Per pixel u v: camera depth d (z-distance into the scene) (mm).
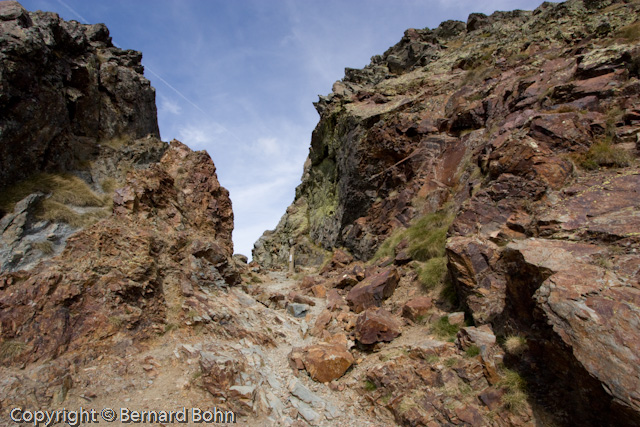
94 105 15078
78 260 9922
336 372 8984
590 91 11945
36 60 11281
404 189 18703
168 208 13852
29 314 8180
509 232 9305
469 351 7742
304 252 28875
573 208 8492
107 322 9062
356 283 15297
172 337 9875
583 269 6277
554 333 5590
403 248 14945
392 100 24969
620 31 15055
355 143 23547
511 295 7758
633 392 4492
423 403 7199
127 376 8156
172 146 17469
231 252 16719
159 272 11484
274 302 14211
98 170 13859
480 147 15461
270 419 7508
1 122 10086
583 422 5496
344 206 24203
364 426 7309
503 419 6254
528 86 15414
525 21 27828
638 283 5617
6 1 11406
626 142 9797
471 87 20250
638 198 7871
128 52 19375
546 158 10203
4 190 10219
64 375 7523
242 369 8680
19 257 9125
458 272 9523
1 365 7250
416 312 10383
